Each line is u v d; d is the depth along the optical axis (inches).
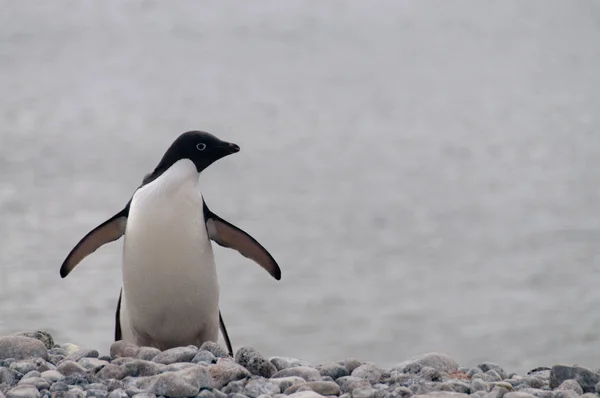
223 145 367.6
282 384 267.3
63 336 940.0
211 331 377.7
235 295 1109.1
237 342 948.6
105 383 262.7
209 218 376.2
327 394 263.9
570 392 260.5
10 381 267.6
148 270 358.6
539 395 263.4
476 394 259.1
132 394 252.2
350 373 292.4
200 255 361.7
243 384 267.0
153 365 275.9
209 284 367.2
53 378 268.7
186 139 366.0
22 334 338.6
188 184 361.1
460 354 934.4
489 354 935.0
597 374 280.5
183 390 251.1
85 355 304.8
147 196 358.6
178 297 362.6
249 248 380.5
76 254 379.9
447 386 265.7
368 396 254.4
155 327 371.2
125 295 371.2
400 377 283.7
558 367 282.2
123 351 309.9
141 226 355.9
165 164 367.6
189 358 296.7
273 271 383.6
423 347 951.6
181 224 355.9
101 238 380.5
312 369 282.0
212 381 261.1
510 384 275.1
